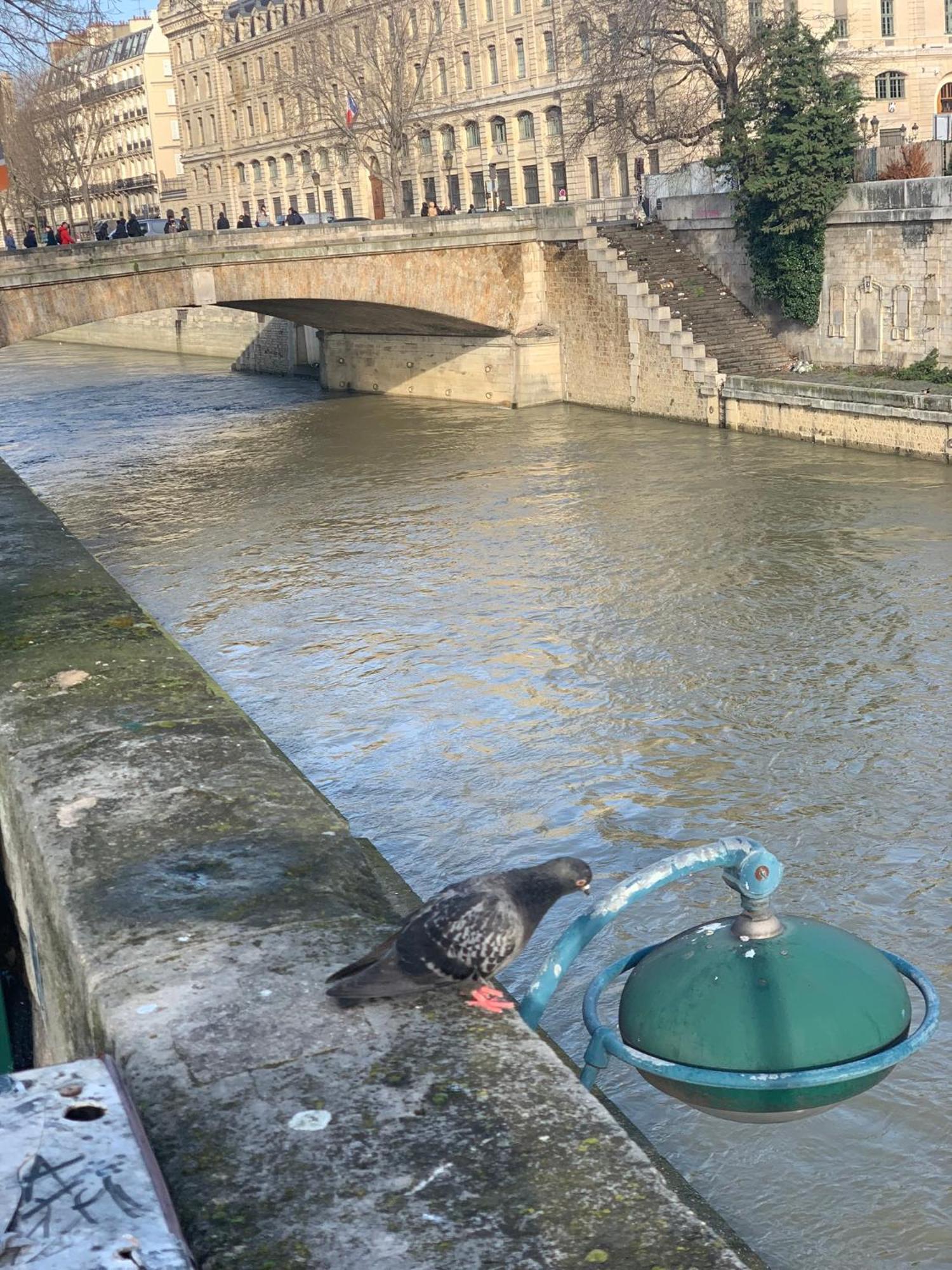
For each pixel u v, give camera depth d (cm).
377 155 9231
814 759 1898
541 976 300
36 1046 630
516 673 2344
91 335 9450
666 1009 289
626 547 3069
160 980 382
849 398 3853
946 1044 1246
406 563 3095
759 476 3650
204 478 4219
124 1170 257
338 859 477
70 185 10419
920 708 2041
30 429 5450
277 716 2225
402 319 5359
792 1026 276
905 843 1648
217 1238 270
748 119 4362
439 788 1909
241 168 11169
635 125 5253
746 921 303
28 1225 243
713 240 4909
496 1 7975
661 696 2183
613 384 4922
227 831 505
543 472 3969
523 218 5094
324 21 8794
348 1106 309
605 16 5338
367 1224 271
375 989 314
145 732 645
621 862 1656
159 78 12306
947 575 2662
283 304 4959
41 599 1001
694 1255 257
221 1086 322
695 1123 1191
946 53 6875
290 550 3291
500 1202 275
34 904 562
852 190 4219
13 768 606
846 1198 1087
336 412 5453
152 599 2956
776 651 2331
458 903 320
